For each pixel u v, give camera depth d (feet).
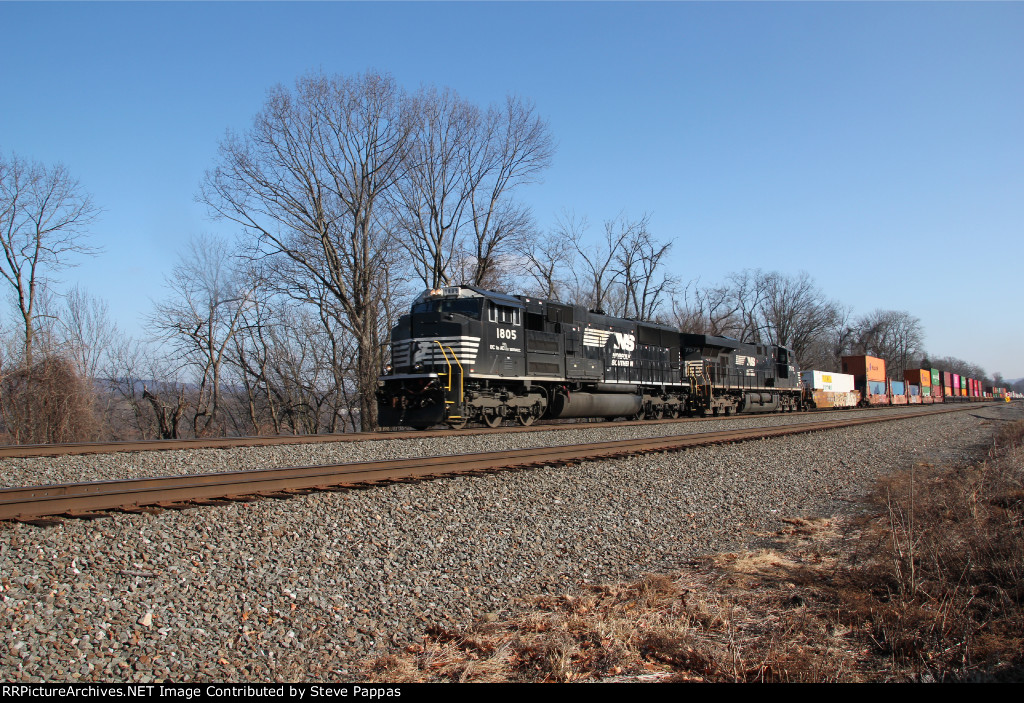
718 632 18.39
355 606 18.86
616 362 82.33
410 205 111.86
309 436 52.75
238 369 121.90
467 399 61.57
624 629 18.22
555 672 15.90
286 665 15.75
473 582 21.65
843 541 27.86
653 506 32.14
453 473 33.12
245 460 39.99
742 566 24.32
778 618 19.31
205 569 19.02
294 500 25.48
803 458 49.88
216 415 119.55
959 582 20.04
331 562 20.86
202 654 15.49
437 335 61.87
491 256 117.39
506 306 65.67
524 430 60.13
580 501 31.12
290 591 18.71
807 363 274.57
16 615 15.38
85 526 20.57
